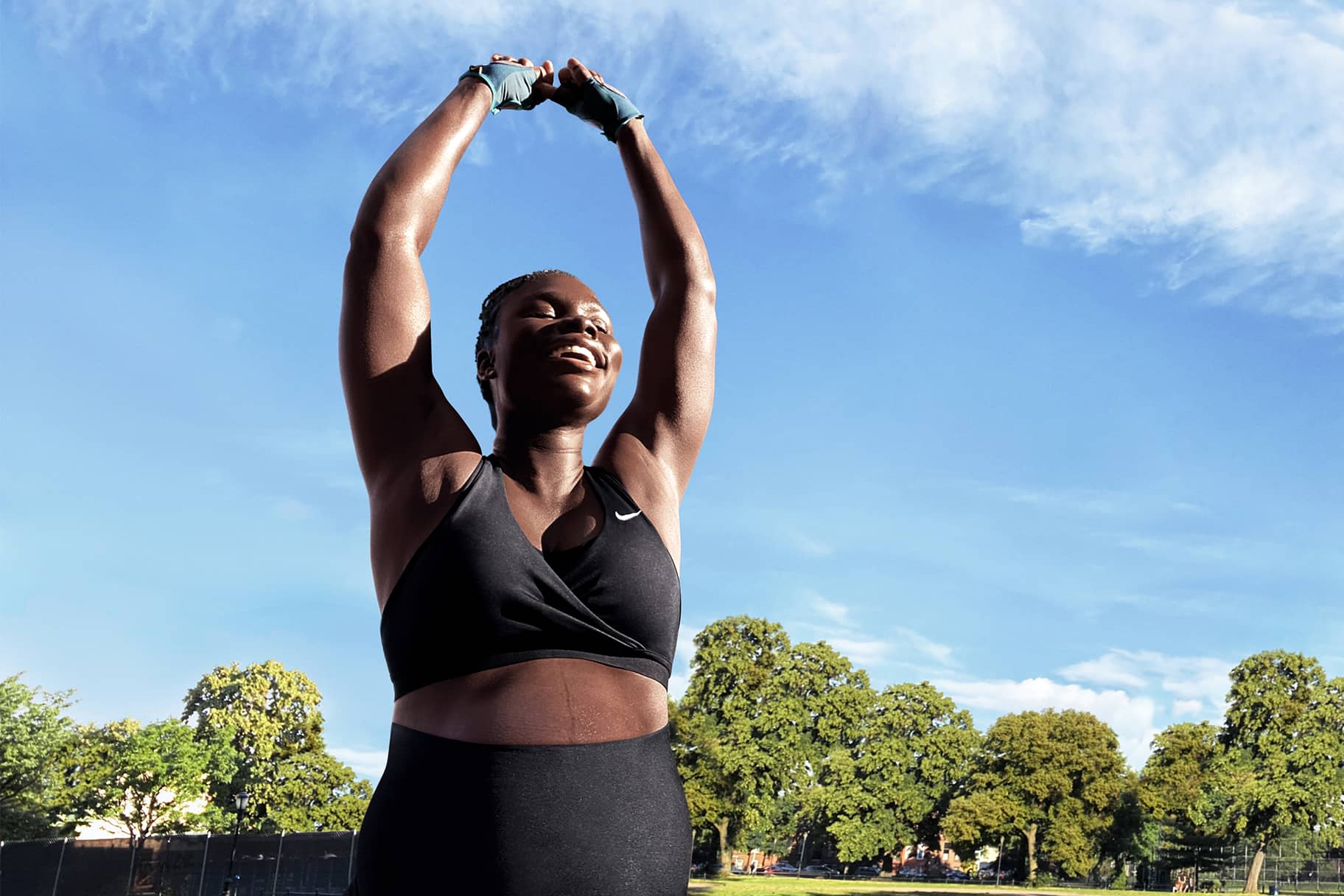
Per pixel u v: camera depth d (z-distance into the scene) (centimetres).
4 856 2858
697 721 7925
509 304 163
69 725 4653
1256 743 7850
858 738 8419
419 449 153
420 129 175
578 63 205
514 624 136
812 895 5481
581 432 159
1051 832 7356
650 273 193
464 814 127
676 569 155
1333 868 7562
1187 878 7881
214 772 5734
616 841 128
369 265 160
